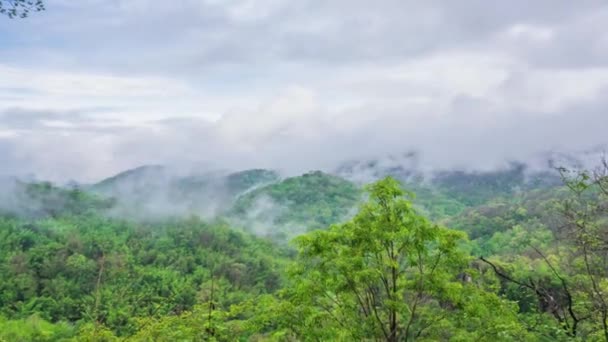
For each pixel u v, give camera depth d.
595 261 9.26
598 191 8.76
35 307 88.12
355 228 12.25
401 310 11.31
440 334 12.40
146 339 12.98
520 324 10.32
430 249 12.33
